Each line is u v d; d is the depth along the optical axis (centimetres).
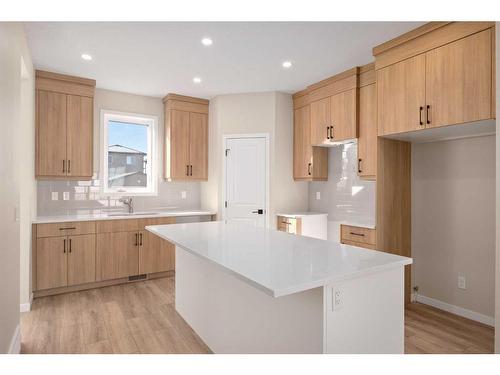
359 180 412
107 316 304
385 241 327
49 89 379
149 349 243
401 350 171
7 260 203
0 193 184
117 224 396
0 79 184
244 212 462
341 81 381
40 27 272
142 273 412
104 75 390
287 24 269
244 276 139
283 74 387
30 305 327
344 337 149
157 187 482
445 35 255
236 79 405
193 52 324
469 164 305
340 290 148
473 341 255
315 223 437
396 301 170
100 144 439
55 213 410
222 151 470
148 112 476
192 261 276
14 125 223
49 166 379
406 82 284
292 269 149
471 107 239
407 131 283
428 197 337
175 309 321
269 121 454
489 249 290
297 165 459
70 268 366
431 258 335
